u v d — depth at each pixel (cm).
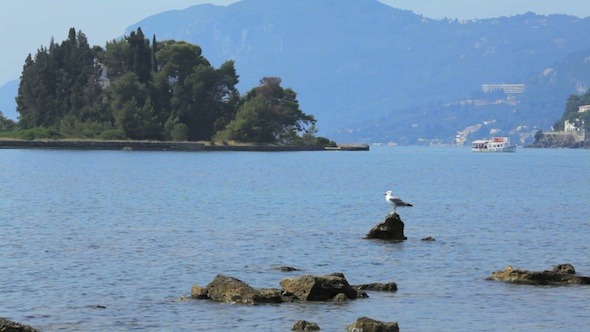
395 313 5175
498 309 5306
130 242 7881
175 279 6112
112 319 5000
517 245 7975
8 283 5906
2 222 9325
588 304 5428
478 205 12531
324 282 5488
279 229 8994
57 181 16312
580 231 9156
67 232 8556
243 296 5350
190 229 8944
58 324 4903
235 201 12562
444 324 4969
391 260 6962
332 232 8756
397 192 15200
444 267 6688
